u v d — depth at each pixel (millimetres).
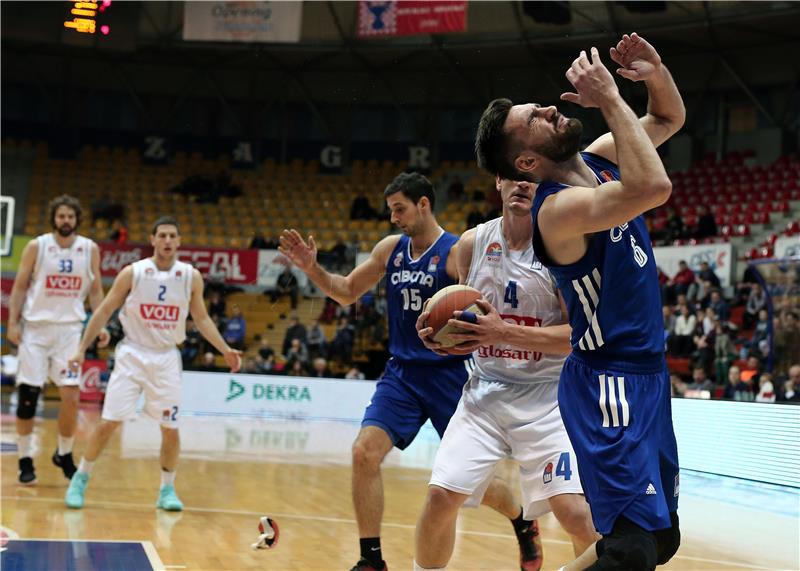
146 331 6234
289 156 24656
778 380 12133
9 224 12516
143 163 24969
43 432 11719
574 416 2828
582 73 2529
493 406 3689
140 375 6191
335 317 16641
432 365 4305
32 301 7129
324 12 22219
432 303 3168
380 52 22000
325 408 16203
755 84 22359
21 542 4828
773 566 5164
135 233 22719
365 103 22547
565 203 2578
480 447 3670
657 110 3104
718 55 21984
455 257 4297
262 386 16453
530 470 3658
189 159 25094
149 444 10898
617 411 2725
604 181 2904
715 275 15898
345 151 23359
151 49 23797
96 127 25312
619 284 2727
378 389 4371
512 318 3699
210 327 6562
